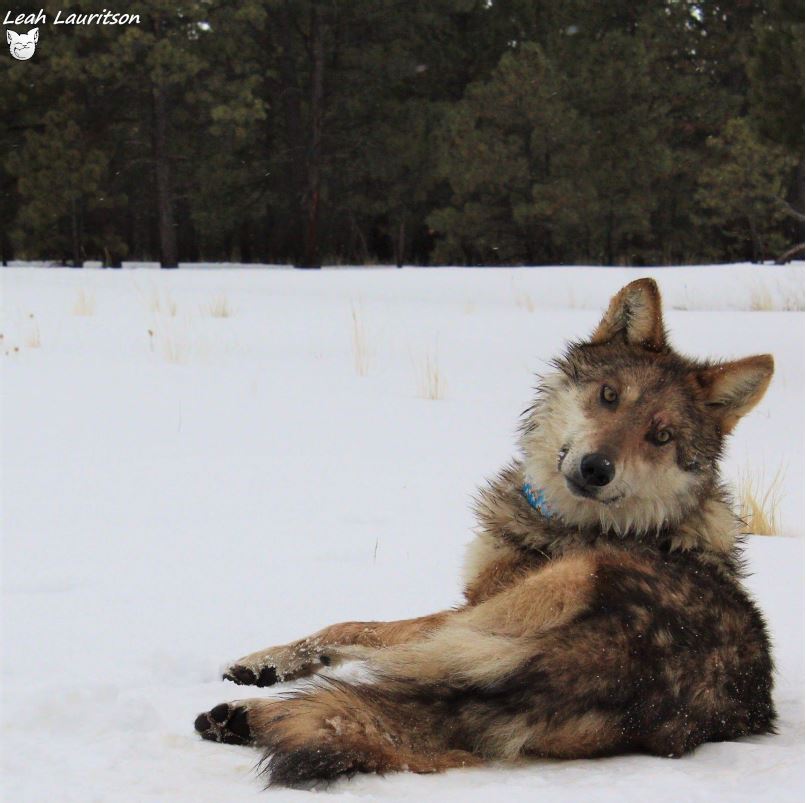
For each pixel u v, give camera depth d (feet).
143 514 21.15
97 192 107.65
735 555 14.46
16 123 110.63
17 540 19.12
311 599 16.30
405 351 47.60
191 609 15.70
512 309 64.13
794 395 40.04
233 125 103.19
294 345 47.98
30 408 31.76
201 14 102.12
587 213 106.01
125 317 54.65
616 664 11.17
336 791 9.87
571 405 14.39
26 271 84.12
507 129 109.40
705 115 114.01
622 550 13.61
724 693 11.66
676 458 13.88
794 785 9.48
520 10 120.98
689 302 66.85
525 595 12.19
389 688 11.34
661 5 119.85
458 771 10.62
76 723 11.25
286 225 131.54
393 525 20.83
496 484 15.79
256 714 11.34
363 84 116.47
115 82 106.22
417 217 126.00
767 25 70.38
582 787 9.64
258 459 26.58
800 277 70.69
